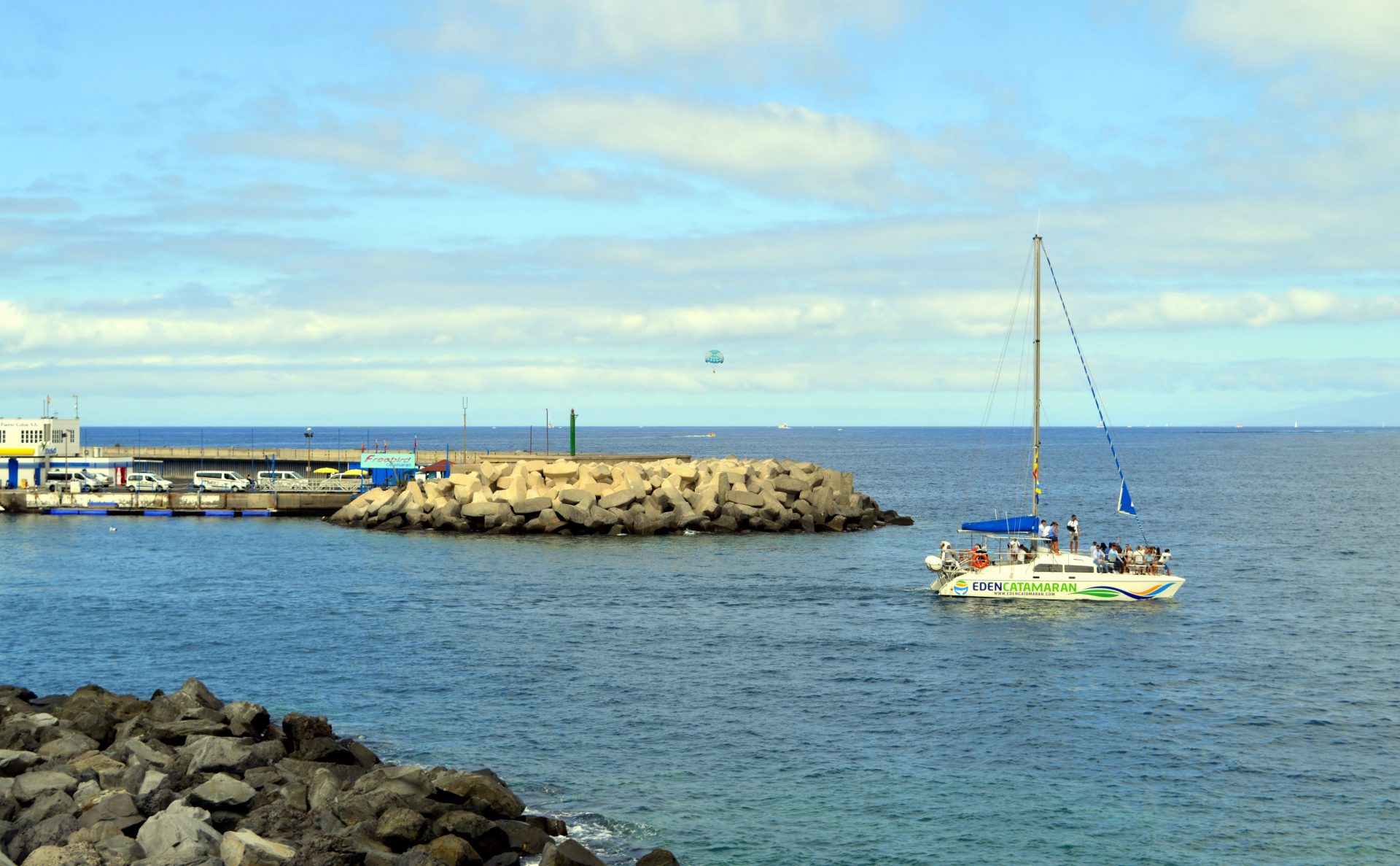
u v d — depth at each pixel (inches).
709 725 1381.6
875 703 1482.5
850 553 2994.6
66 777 999.6
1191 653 1776.6
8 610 2132.1
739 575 2581.2
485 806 1017.5
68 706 1257.4
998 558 2395.4
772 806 1122.0
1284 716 1428.4
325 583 2460.6
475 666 1673.2
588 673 1633.9
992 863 1000.9
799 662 1705.2
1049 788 1175.0
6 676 1628.9
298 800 1003.3
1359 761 1259.8
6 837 871.1
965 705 1472.7
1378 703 1489.9
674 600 2240.4
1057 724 1390.3
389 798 978.1
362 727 1368.1
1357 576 2642.7
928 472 7716.5
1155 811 1117.1
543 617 2050.9
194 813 919.0
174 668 1673.2
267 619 2039.9
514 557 2906.0
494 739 1323.8
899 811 1111.0
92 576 2571.4
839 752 1283.2
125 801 949.2
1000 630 1947.6
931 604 2197.3
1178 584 2213.3
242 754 1080.8
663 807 1117.7
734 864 993.5
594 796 1145.4
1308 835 1062.4
